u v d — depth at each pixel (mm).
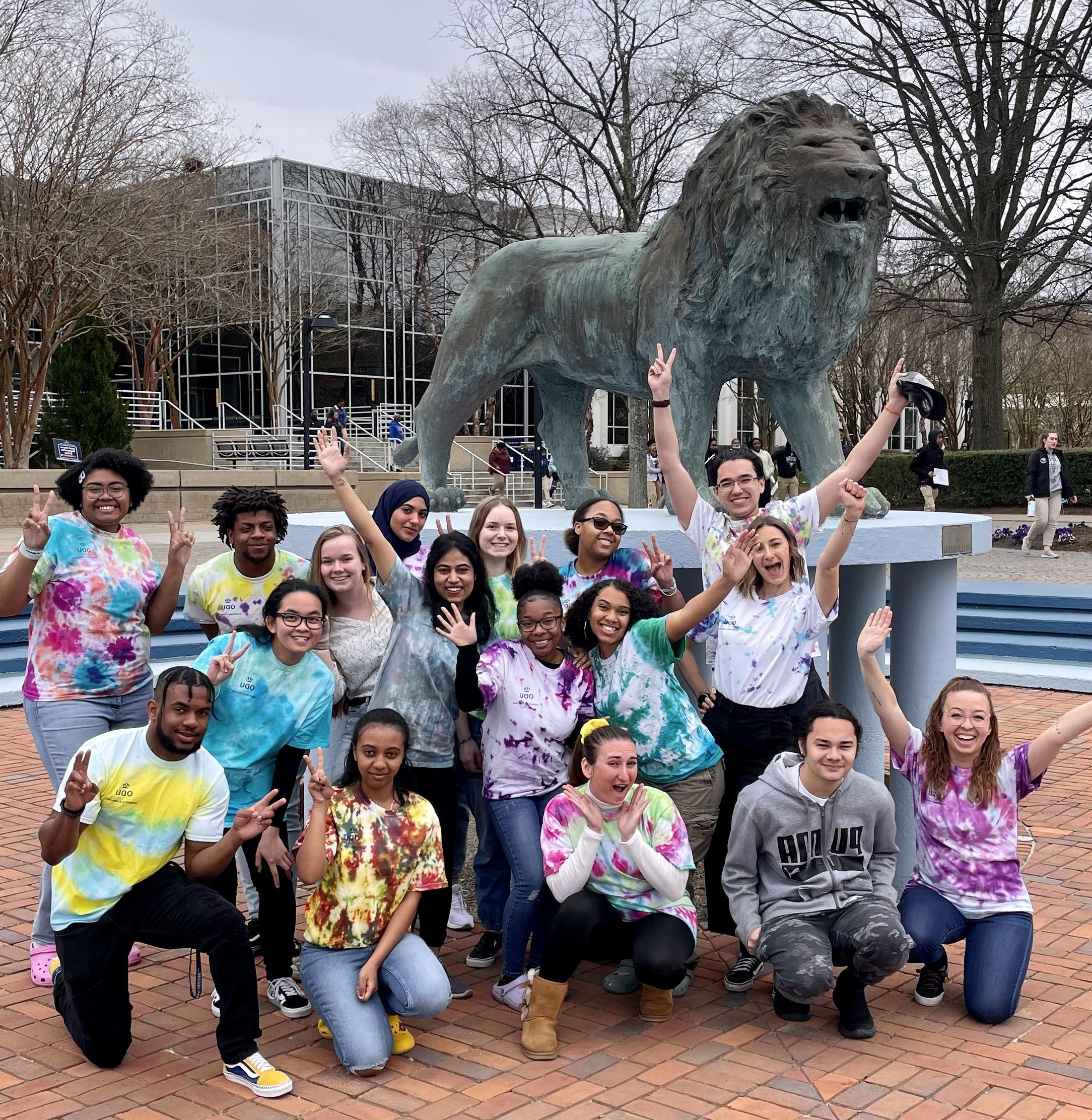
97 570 4145
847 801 3809
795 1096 3203
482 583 4133
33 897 4906
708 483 5281
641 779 4062
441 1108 3154
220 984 3307
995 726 3863
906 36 20594
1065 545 17656
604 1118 3088
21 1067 3422
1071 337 37625
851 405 37875
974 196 22797
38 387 22953
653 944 3605
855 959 3555
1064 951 4309
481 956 4258
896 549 4840
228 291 26312
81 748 3426
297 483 23750
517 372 6242
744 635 4164
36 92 20438
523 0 19500
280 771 3988
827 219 4707
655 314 5199
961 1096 3193
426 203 27062
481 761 4234
